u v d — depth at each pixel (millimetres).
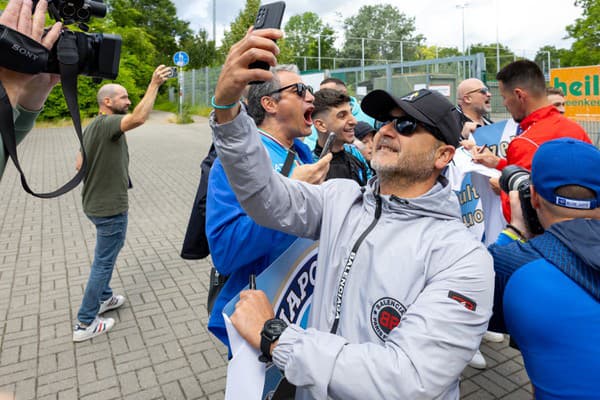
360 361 1050
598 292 1217
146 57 39312
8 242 5883
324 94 2926
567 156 1325
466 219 3131
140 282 4680
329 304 1360
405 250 1236
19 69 1070
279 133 1972
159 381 3084
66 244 5805
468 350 1081
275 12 1189
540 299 1261
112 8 42312
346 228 1413
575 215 1333
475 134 3457
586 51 28672
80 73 1290
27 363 3271
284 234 1610
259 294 1404
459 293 1118
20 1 1101
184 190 9055
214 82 29312
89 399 2896
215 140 1285
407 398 997
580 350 1203
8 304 4156
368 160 3547
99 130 3420
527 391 2957
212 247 1648
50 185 9539
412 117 1302
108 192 3471
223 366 3252
